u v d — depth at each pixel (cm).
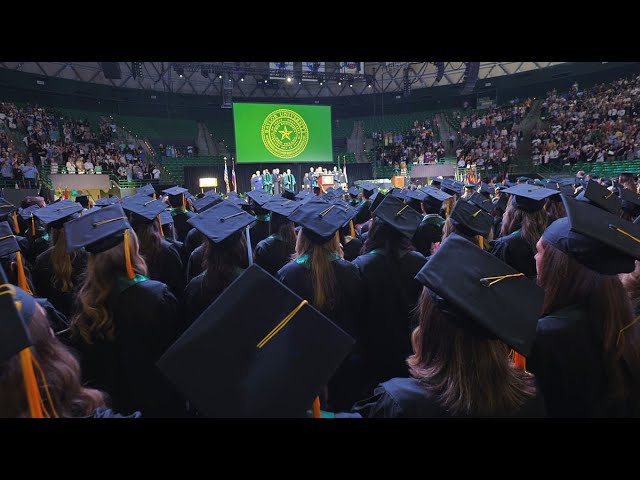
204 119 2991
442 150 2648
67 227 201
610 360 129
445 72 2941
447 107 3030
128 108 2708
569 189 558
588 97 2420
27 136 1978
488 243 361
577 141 2131
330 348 106
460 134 2772
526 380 116
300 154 2555
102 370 200
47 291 311
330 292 235
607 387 129
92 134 2334
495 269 120
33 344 88
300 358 104
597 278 133
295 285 239
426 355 115
